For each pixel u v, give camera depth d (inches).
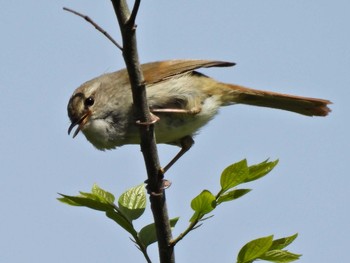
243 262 263.9
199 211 272.4
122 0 270.1
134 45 278.7
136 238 292.2
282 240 281.0
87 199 289.9
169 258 283.4
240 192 272.1
